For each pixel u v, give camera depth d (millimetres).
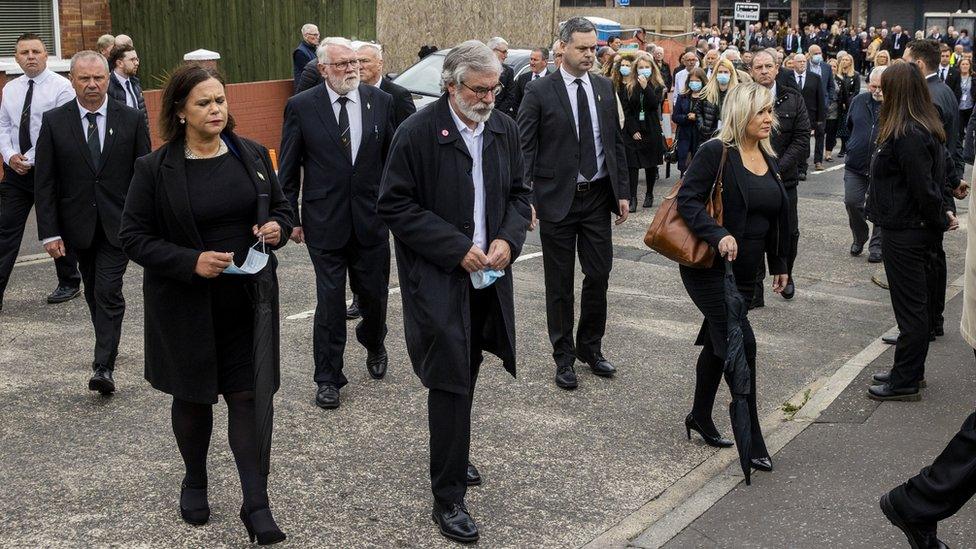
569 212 6422
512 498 4973
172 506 4754
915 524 4199
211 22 16234
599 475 5266
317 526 4605
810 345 7648
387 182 4570
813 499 4953
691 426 5688
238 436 4355
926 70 8617
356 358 7020
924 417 6051
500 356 4812
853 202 10469
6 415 5852
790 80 9156
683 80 16750
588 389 6516
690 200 5293
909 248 6145
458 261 4453
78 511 4691
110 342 6180
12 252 8031
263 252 4234
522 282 9250
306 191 6164
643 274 9750
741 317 5117
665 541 4559
